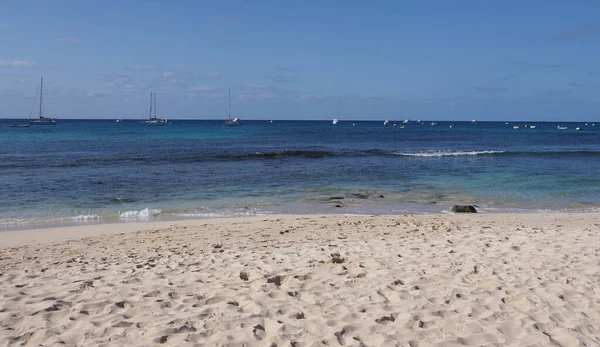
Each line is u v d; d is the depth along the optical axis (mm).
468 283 6613
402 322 5242
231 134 76000
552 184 22375
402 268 7336
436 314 5477
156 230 12281
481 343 4793
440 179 23859
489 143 57750
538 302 5832
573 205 17688
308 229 12133
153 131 85625
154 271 7418
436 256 8148
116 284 6621
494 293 6168
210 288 6434
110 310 5586
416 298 6008
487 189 20938
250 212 15828
